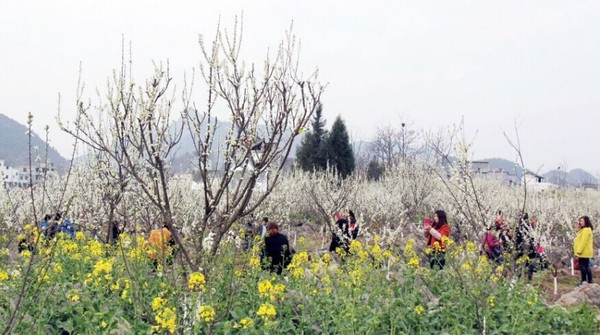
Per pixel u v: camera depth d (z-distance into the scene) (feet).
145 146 21.76
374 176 136.87
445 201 69.15
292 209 73.72
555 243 58.95
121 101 21.71
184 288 20.57
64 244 28.35
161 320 16.11
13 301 21.20
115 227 37.78
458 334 20.39
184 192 45.93
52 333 19.42
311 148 119.55
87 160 36.94
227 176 22.48
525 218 41.01
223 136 23.32
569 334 24.30
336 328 19.89
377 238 33.73
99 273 22.67
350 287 23.59
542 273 35.55
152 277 25.26
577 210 75.20
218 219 23.26
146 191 21.81
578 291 33.47
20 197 45.55
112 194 29.27
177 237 22.04
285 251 31.14
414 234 58.54
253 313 21.06
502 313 24.11
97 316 18.45
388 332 21.36
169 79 22.50
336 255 40.01
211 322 17.99
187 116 22.72
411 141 161.89
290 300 22.57
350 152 118.73
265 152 22.41
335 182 74.84
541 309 25.08
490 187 69.46
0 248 30.50
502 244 33.81
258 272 26.53
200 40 22.17
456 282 26.76
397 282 26.84
